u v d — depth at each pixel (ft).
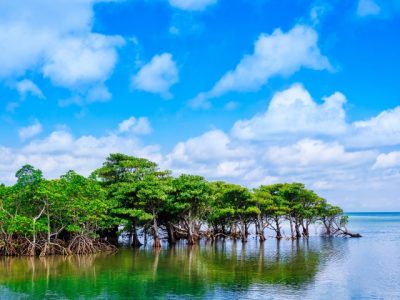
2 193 212.23
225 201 320.09
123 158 294.25
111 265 179.22
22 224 202.69
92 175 264.93
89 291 123.75
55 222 232.94
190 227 295.28
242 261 192.34
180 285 132.36
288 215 350.64
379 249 253.24
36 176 211.82
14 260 199.00
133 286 130.93
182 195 272.51
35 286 131.23
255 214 329.52
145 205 272.10
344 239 345.31
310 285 132.87
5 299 113.80
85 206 222.69
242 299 113.19
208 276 149.38
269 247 270.67
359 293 121.60
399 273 156.97
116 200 264.72
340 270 164.45
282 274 154.10
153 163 297.33
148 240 360.07
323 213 377.09
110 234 291.38
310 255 218.79
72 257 213.05
